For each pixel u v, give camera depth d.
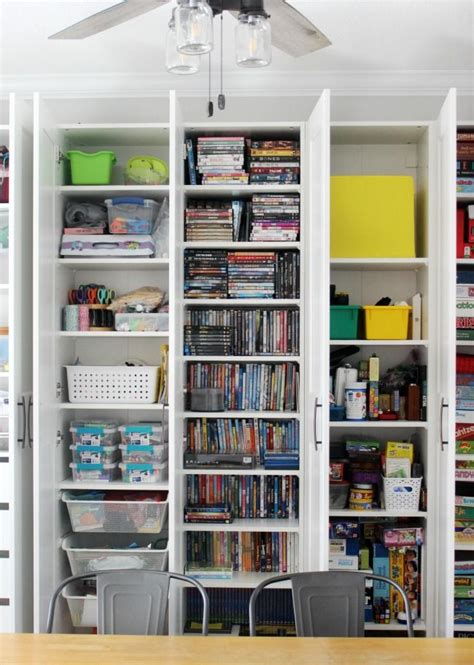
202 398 3.51
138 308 3.50
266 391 3.57
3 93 3.78
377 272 3.70
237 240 3.54
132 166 3.48
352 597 2.31
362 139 3.61
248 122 3.69
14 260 3.14
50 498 3.30
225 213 3.51
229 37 3.29
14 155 3.15
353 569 3.40
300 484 3.45
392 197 3.43
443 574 3.13
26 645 1.90
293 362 3.60
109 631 2.33
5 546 3.24
